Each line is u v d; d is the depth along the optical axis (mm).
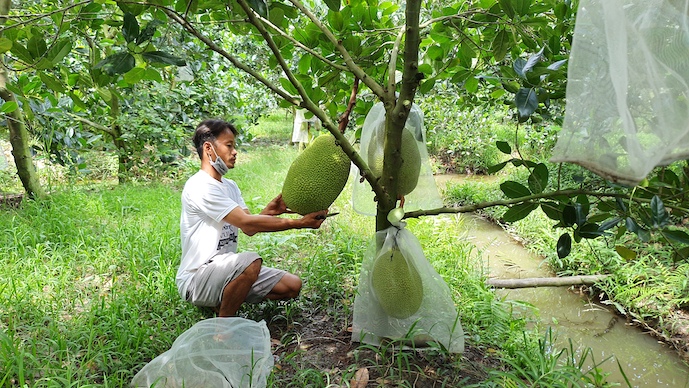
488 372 2244
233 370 2145
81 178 6586
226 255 2676
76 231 4062
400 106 2045
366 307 2465
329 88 2717
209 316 2838
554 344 3014
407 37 1913
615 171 1040
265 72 8969
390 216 2219
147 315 2846
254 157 8570
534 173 1979
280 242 3834
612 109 1050
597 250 4004
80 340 2486
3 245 3715
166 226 4160
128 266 3455
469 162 8195
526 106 1756
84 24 2381
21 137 4941
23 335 2572
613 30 1034
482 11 2176
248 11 1707
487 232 5262
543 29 2234
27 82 3529
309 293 3158
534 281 3703
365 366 2408
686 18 1024
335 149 2229
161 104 6844
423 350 2498
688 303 3389
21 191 5941
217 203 2604
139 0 1909
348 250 3727
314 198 2205
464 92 3486
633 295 3516
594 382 2410
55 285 3139
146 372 2164
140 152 6770
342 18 2387
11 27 1893
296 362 2455
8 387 2098
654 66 1035
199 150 2729
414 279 2322
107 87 2406
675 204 1871
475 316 2924
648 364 2859
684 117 1021
